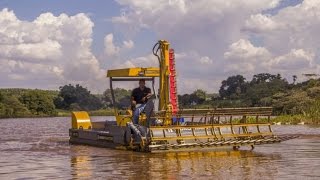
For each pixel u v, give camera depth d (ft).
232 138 59.47
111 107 72.33
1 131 122.72
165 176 39.63
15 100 358.64
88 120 75.15
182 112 57.21
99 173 41.86
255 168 43.50
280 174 39.78
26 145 71.82
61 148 65.57
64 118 320.09
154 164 46.93
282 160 48.88
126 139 59.57
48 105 372.58
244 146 62.59
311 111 156.04
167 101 62.90
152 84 66.69
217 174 40.32
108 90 68.39
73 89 367.86
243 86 271.28
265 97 238.68
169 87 63.16
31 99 371.15
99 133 66.59
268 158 50.85
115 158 52.24
